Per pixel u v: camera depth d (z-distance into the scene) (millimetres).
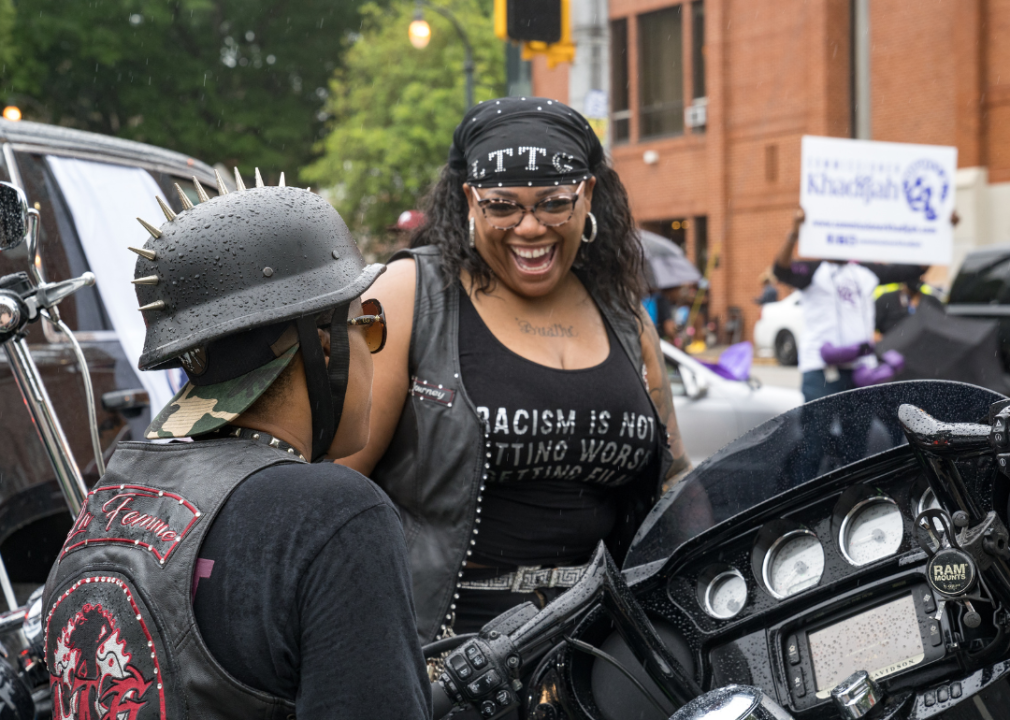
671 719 1258
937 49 18719
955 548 1331
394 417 2021
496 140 2020
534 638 1546
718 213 22109
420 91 24641
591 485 2137
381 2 27031
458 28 20359
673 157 23062
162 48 23203
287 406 1251
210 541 1120
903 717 1441
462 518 1979
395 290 2070
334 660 1067
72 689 1121
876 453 1604
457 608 2033
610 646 1823
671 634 1761
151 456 1225
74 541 1202
